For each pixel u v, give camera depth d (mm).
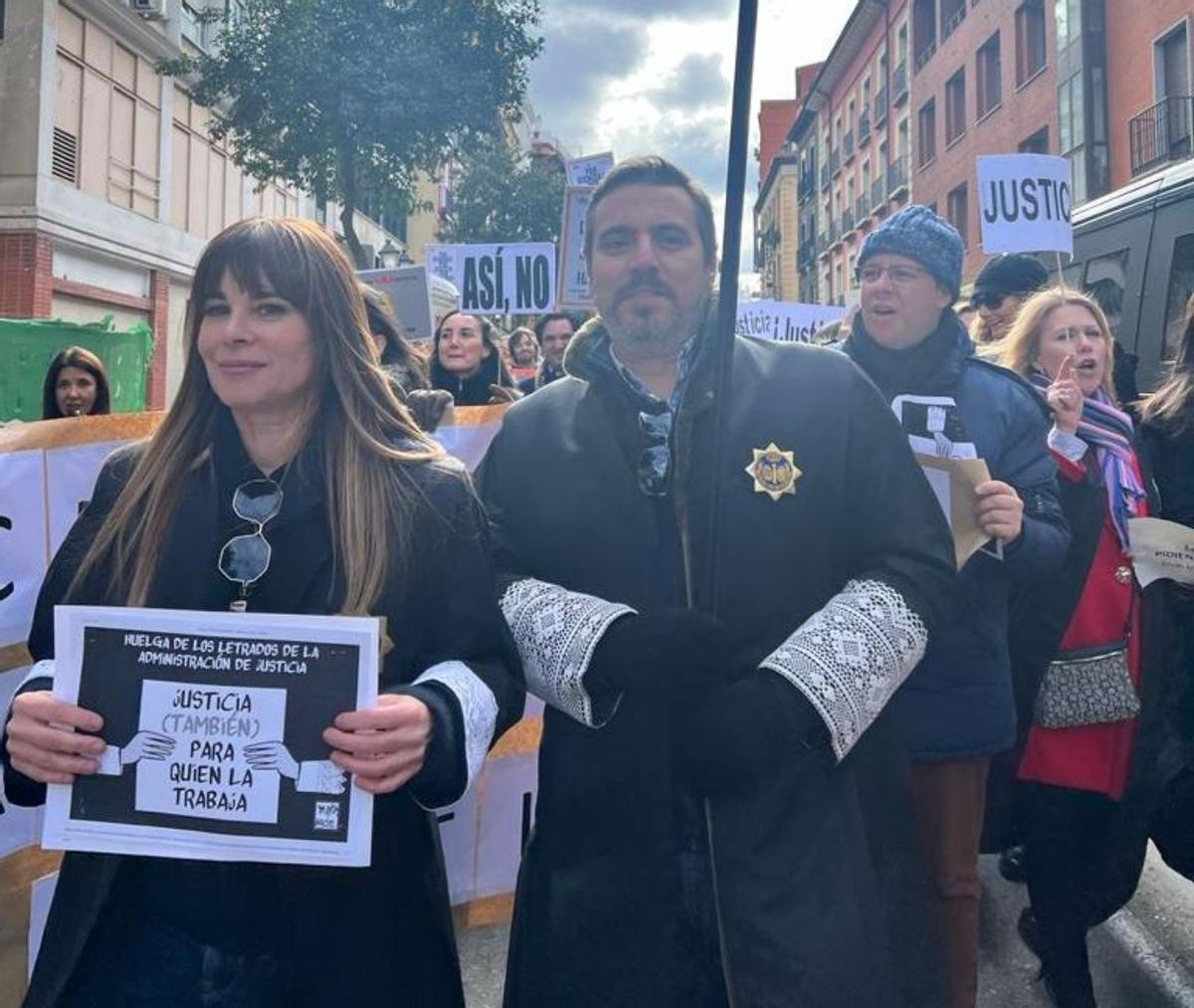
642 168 1866
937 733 2432
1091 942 3465
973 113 25391
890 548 1779
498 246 8164
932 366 2725
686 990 1716
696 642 1619
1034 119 21812
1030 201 5512
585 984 1709
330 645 1517
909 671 1736
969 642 2457
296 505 1657
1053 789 2832
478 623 1688
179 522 1670
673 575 1790
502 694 1685
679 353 1912
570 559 1815
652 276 1838
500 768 3195
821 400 1822
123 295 20406
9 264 17469
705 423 1791
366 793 1506
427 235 46750
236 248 1669
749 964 1617
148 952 1590
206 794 1523
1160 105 17469
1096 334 3184
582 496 1823
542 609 1742
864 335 2773
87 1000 1576
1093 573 2852
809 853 1658
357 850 1498
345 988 1573
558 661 1684
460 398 5891
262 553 1640
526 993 1766
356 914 1591
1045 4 21531
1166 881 3926
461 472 1742
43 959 1586
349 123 14914
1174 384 2988
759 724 1601
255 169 15867
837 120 41062
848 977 1614
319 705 1512
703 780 1632
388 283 6945
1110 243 6254
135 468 1738
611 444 1837
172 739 1531
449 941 1696
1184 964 3314
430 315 6918
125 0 19297
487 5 14711
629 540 1795
